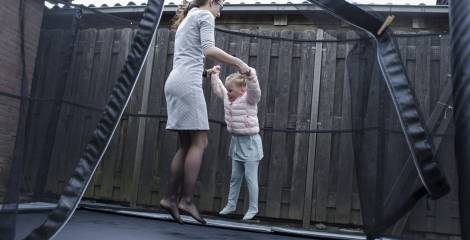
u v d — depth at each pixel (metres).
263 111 3.21
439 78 1.79
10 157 1.28
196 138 1.99
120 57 2.55
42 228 1.25
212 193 3.18
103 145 1.40
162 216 2.39
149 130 3.29
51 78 1.49
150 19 1.53
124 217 2.30
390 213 1.69
